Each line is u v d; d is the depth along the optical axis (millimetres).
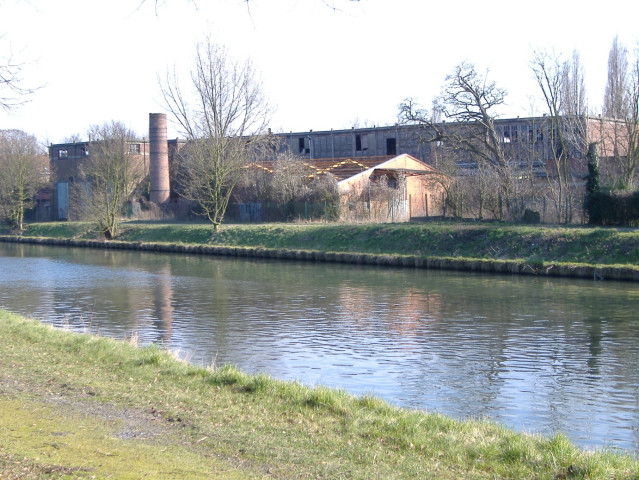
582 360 14422
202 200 45781
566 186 36250
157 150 59094
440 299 22312
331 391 9164
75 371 10141
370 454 6727
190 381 9695
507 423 10305
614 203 33000
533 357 14695
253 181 49875
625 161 38031
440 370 13656
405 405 11242
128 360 10953
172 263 35625
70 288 26297
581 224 33906
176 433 7219
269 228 41562
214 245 41688
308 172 50719
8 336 12938
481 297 22562
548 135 43250
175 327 18297
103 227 50406
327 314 20000
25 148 61312
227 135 44531
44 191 70625
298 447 6875
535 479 6234
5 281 28578
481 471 6410
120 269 32969
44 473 5883
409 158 51500
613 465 6641
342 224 40562
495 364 14141
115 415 7844
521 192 37406
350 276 28641
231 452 6652
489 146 43938
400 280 27094
